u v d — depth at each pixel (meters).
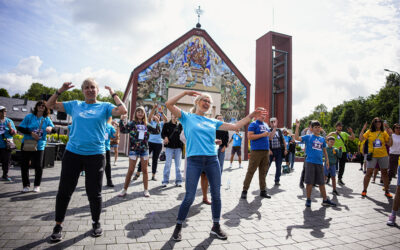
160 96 17.86
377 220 4.09
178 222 2.87
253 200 5.05
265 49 23.28
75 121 2.78
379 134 5.98
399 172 3.88
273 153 7.10
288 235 3.21
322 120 58.09
